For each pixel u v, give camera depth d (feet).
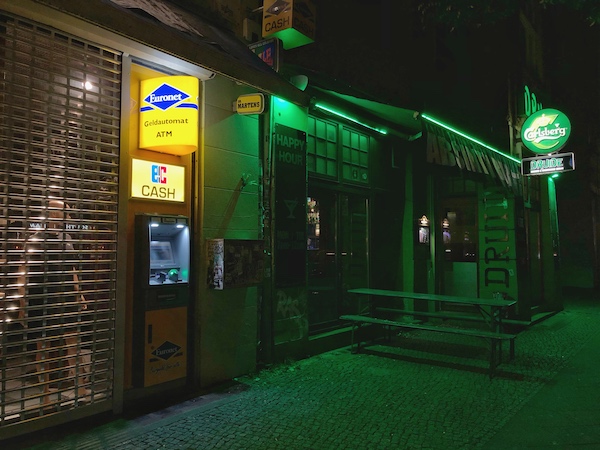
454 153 28.35
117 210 14.64
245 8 21.15
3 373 11.88
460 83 34.68
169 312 15.84
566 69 54.13
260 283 18.42
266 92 18.25
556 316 37.86
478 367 20.81
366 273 28.14
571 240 59.16
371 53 27.07
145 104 15.60
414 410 15.35
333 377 18.86
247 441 12.84
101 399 14.10
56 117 13.21
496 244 33.27
